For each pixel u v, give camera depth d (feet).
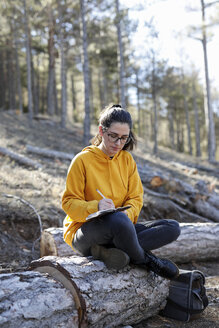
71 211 7.41
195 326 8.00
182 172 40.32
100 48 59.16
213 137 61.31
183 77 81.66
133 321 7.95
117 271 7.61
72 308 6.68
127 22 46.03
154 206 20.47
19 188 18.52
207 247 13.88
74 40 62.23
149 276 8.13
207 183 26.30
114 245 7.63
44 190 18.79
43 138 46.60
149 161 42.98
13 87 91.76
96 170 7.91
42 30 58.39
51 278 7.04
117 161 8.21
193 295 8.47
